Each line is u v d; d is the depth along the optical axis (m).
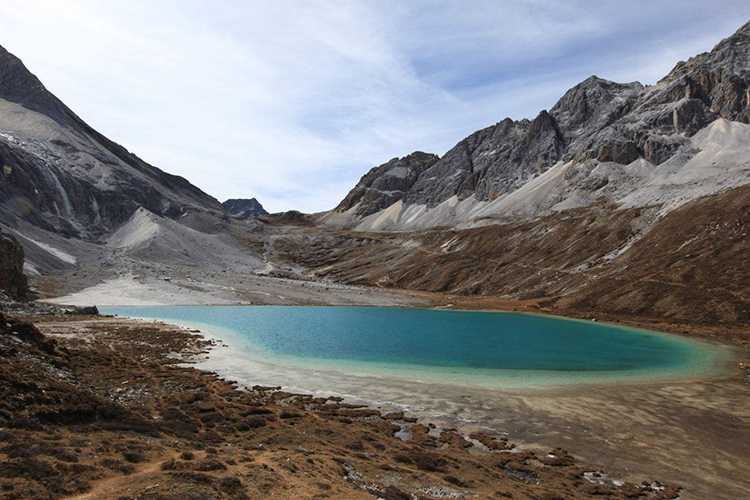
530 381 42.44
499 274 147.38
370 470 19.86
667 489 21.53
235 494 13.90
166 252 158.38
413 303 127.12
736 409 34.47
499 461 24.02
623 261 117.50
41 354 31.30
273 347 57.09
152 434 20.86
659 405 35.28
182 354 48.81
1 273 76.94
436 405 34.28
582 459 25.08
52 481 12.76
